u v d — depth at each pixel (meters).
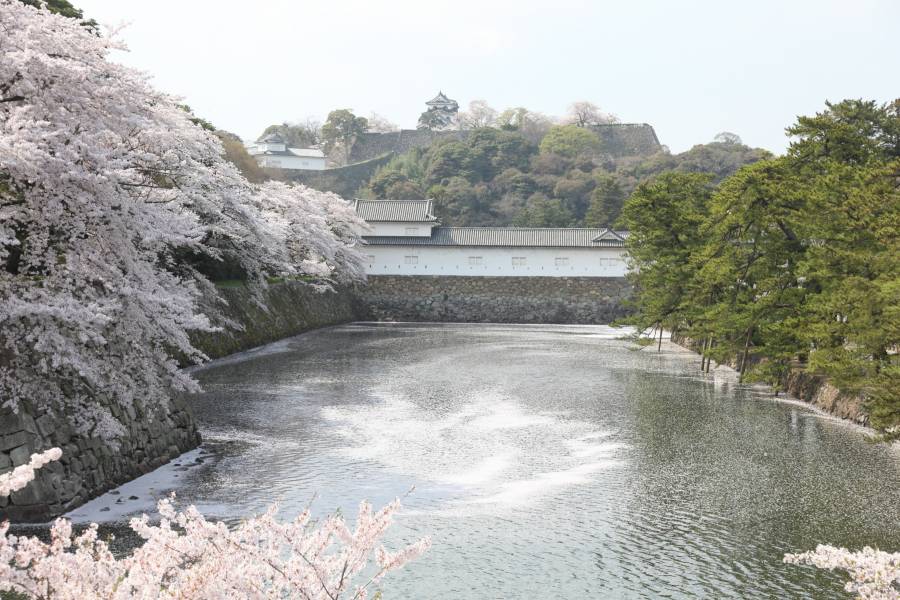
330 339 42.22
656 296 37.19
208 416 19.56
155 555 4.99
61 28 12.49
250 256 31.14
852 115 27.20
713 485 14.10
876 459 16.19
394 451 16.23
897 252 16.36
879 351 17.81
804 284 25.03
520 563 10.21
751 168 25.19
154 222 12.59
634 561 10.34
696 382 27.52
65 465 11.80
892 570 5.79
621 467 15.36
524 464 15.45
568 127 110.44
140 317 12.76
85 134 11.48
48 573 4.63
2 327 11.49
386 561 5.07
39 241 11.69
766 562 10.34
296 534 5.28
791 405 22.84
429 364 31.31
